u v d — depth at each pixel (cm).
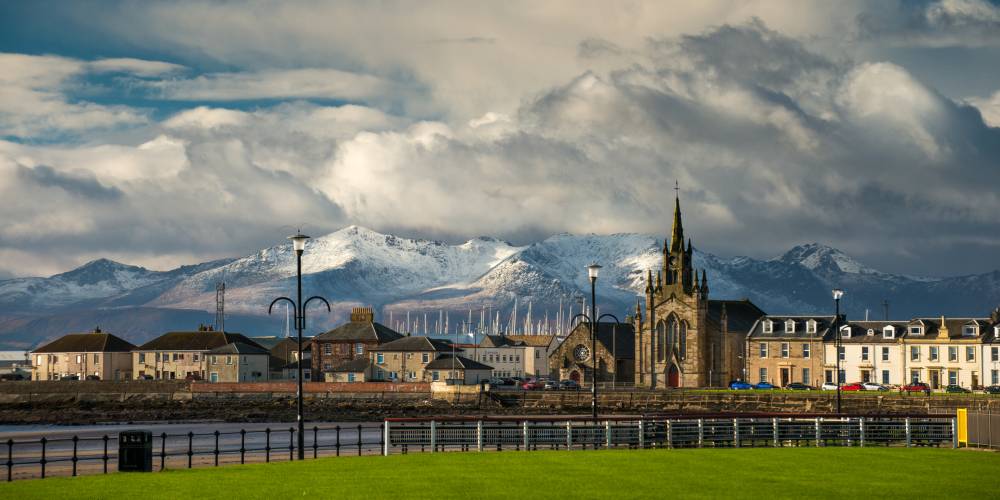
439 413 18112
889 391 17725
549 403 19138
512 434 7700
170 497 5034
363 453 8775
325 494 5116
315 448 7244
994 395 15900
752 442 8062
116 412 18538
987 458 6794
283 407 19188
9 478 5950
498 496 5066
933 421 8375
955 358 19238
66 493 5172
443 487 5338
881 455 6944
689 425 7919
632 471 5975
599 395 18862
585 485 5419
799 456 6856
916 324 19762
